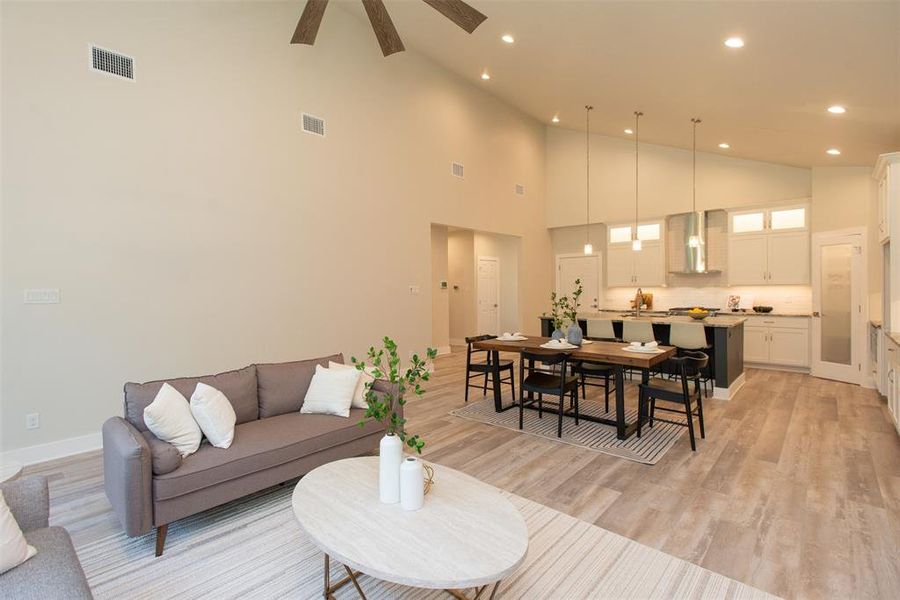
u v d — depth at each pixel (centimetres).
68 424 355
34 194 338
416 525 176
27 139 335
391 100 615
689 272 790
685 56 385
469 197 748
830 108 401
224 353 444
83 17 359
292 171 500
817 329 625
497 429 407
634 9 331
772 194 704
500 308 942
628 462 329
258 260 470
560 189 933
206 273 431
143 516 216
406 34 595
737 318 578
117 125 377
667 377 571
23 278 335
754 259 721
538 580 200
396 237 620
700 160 770
